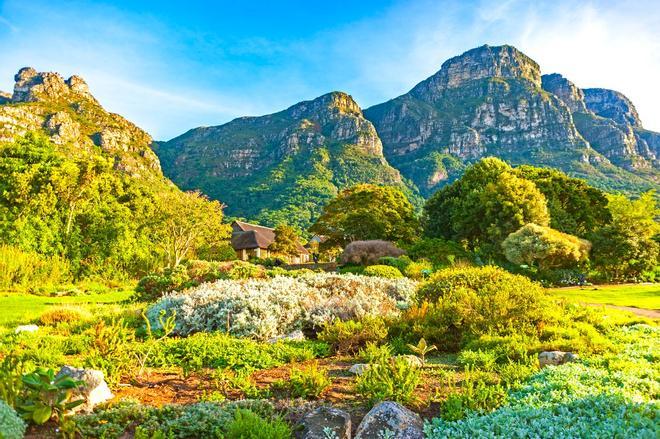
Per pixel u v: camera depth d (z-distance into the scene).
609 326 12.55
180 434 4.61
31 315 16.22
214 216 42.22
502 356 8.96
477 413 5.51
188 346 9.07
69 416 4.80
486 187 40.44
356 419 5.68
